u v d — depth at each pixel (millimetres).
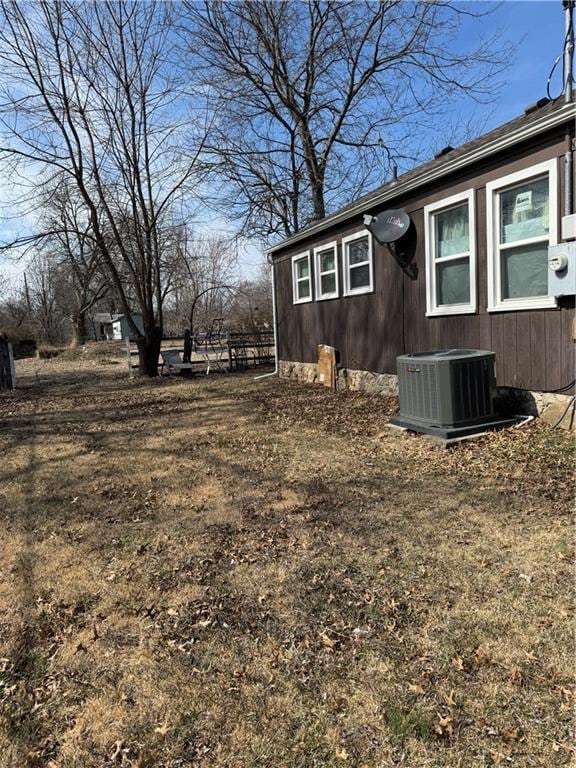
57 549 3619
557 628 2443
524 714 1976
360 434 6363
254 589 2961
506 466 4672
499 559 3107
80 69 12930
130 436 7098
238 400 9656
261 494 4500
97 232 13930
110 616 2770
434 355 6113
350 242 9500
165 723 2033
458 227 6805
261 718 2037
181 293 33469
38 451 6484
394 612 2660
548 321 5527
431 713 2010
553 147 5250
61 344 38531
